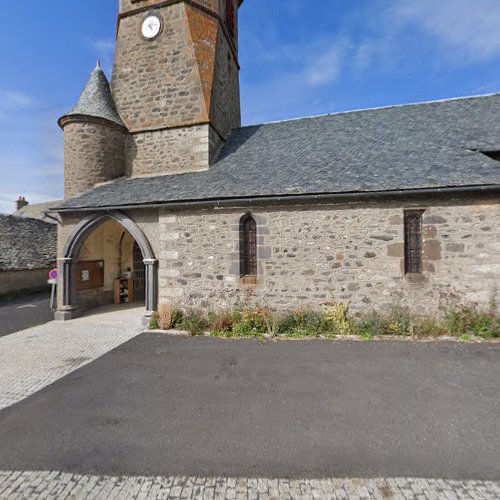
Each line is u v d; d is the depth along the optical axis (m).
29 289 13.75
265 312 6.77
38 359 5.34
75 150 9.26
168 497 2.31
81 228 8.32
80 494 2.36
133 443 2.96
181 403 3.70
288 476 2.49
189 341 6.11
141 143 9.75
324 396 3.77
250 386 4.09
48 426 3.29
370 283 6.52
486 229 6.02
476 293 6.09
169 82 9.52
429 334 5.86
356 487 2.36
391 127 8.76
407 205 6.34
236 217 7.18
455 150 6.95
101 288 10.32
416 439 2.92
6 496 2.35
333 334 6.07
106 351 5.70
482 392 3.80
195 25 9.58
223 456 2.74
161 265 7.67
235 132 11.17
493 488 2.34
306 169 7.45
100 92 9.91
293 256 6.88
